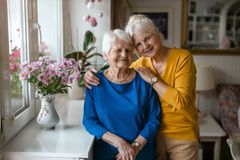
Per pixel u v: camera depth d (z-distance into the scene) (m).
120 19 3.35
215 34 3.49
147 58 1.76
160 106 1.72
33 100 1.88
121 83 1.65
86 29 2.91
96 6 2.89
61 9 2.71
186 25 3.46
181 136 1.73
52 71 1.56
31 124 1.80
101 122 1.65
